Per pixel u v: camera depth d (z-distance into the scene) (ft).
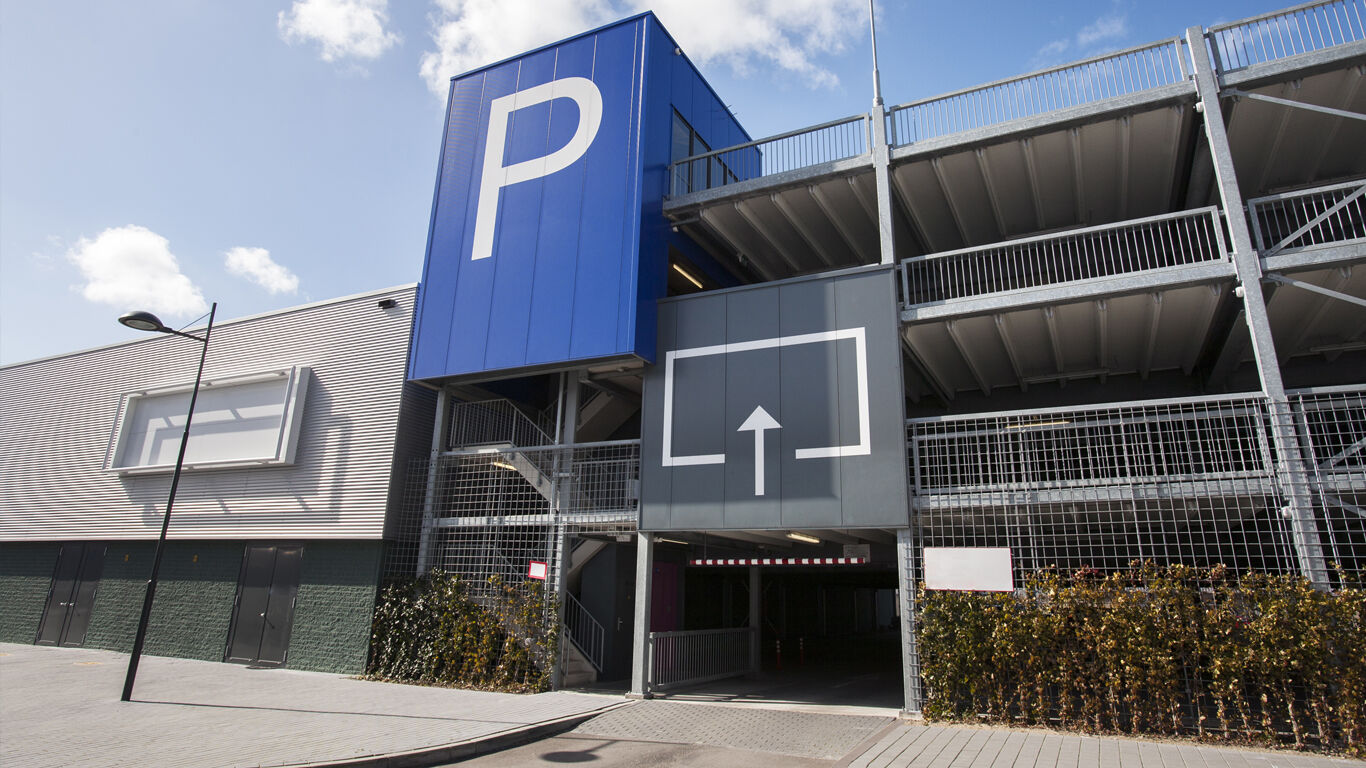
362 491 46.57
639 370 43.62
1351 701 25.44
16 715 31.45
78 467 60.64
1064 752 25.68
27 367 68.74
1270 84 34.55
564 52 47.83
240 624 49.52
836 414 36.78
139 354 61.16
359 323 50.72
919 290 50.57
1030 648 30.12
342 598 46.03
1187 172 41.06
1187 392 46.62
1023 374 47.98
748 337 40.04
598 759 26.68
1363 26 33.30
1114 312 37.83
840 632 103.81
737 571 61.26
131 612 54.90
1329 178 41.27
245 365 55.06
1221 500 31.81
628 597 48.34
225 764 23.50
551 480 43.93
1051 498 32.12
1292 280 31.86
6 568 63.16
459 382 46.47
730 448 38.68
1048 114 37.50
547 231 44.37
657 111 45.98
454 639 41.73
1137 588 29.35
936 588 32.35
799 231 47.21
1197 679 27.86
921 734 28.99
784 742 28.94
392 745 26.43
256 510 50.21
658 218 44.50
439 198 49.06
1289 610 26.81
